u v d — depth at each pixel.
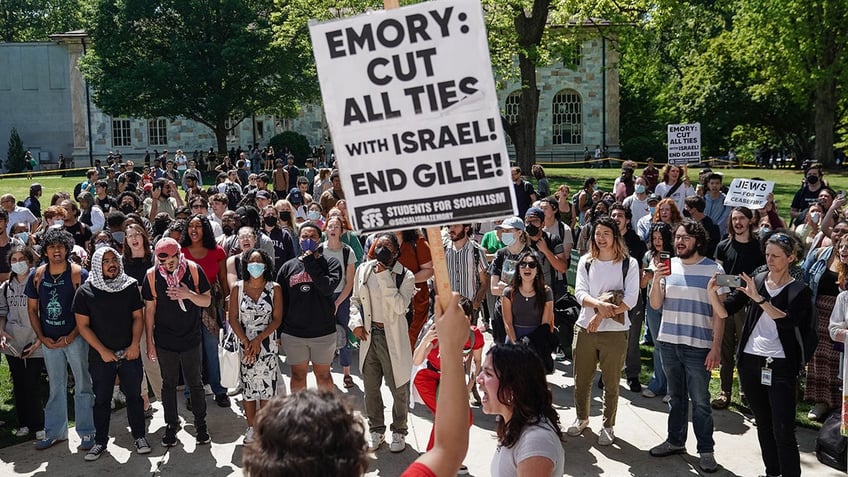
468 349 6.93
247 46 41.81
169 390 7.70
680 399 7.18
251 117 53.50
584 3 28.55
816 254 8.53
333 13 29.03
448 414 2.50
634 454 7.36
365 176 2.96
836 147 44.03
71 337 7.56
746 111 45.31
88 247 10.55
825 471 6.92
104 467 7.29
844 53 37.31
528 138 31.17
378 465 7.23
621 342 7.38
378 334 7.48
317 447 1.87
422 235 9.09
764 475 6.85
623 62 33.78
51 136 55.53
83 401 7.67
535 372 3.80
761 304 6.25
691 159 15.80
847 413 6.04
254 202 13.59
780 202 26.31
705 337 6.89
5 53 54.78
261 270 7.44
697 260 6.97
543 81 52.69
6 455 7.61
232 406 8.96
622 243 7.34
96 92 44.75
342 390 9.45
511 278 7.80
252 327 7.58
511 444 3.78
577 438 7.73
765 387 6.39
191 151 53.97
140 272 8.55
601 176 36.25
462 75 2.88
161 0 42.19
